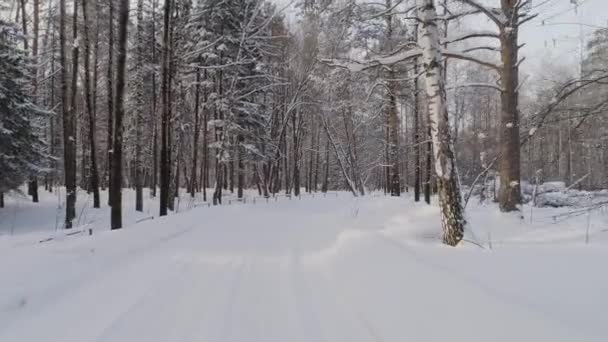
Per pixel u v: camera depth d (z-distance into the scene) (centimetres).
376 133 3959
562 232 902
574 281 535
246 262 806
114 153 1385
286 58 3369
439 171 840
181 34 2467
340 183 6869
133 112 3212
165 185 1823
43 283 589
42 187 3678
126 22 1379
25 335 451
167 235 1094
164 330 466
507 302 442
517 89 1069
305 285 646
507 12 1064
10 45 2020
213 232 1208
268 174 3944
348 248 852
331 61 997
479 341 377
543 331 371
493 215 1075
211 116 3400
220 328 473
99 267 715
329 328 473
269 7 1808
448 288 511
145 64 2833
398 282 580
